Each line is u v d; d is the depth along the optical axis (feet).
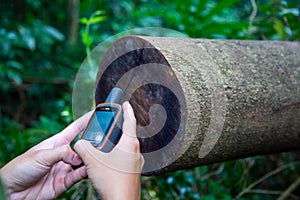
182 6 5.94
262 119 3.34
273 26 5.60
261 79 3.36
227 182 5.38
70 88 8.82
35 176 3.02
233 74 3.22
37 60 10.27
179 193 5.15
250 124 3.27
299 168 5.71
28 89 9.87
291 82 3.53
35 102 10.16
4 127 8.76
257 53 3.57
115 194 2.45
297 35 5.76
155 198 4.66
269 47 3.73
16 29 9.78
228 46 3.50
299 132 3.74
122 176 2.52
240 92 3.17
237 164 5.34
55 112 8.59
